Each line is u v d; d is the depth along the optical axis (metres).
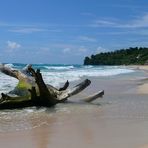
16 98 13.75
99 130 9.30
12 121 10.84
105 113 12.45
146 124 10.16
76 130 9.34
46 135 8.73
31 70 13.98
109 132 9.00
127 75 47.53
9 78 28.88
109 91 21.34
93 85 26.27
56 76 38.12
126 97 17.94
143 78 38.00
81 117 11.55
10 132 9.11
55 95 15.03
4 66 16.67
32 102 13.98
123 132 8.98
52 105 14.48
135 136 8.48
